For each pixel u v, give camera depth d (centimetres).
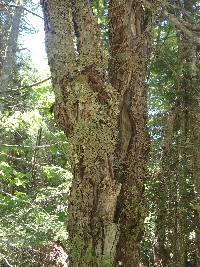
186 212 454
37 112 741
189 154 450
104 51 317
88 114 306
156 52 400
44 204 833
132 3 354
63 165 1045
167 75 484
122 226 326
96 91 309
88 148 307
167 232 467
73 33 316
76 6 317
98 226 309
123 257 321
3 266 746
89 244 307
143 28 362
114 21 353
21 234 631
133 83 344
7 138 1017
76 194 312
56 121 318
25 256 757
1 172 852
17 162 1091
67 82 309
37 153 1034
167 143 461
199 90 454
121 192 330
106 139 308
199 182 436
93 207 309
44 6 323
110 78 344
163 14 359
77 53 314
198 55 432
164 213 459
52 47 314
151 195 456
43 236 644
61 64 311
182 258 456
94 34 315
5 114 741
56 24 314
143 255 529
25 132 1071
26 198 768
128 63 342
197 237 458
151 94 528
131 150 336
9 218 673
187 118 463
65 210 770
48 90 757
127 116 339
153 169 473
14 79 880
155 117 504
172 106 476
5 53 676
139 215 334
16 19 678
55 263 668
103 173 308
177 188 454
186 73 447
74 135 308
